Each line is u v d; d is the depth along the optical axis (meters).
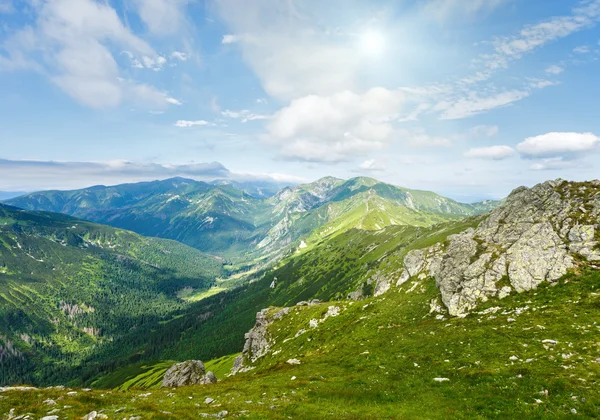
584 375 29.36
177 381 71.38
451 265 76.38
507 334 45.28
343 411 29.39
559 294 53.56
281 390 39.03
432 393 33.00
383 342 59.69
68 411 25.67
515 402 27.31
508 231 78.75
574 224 68.06
